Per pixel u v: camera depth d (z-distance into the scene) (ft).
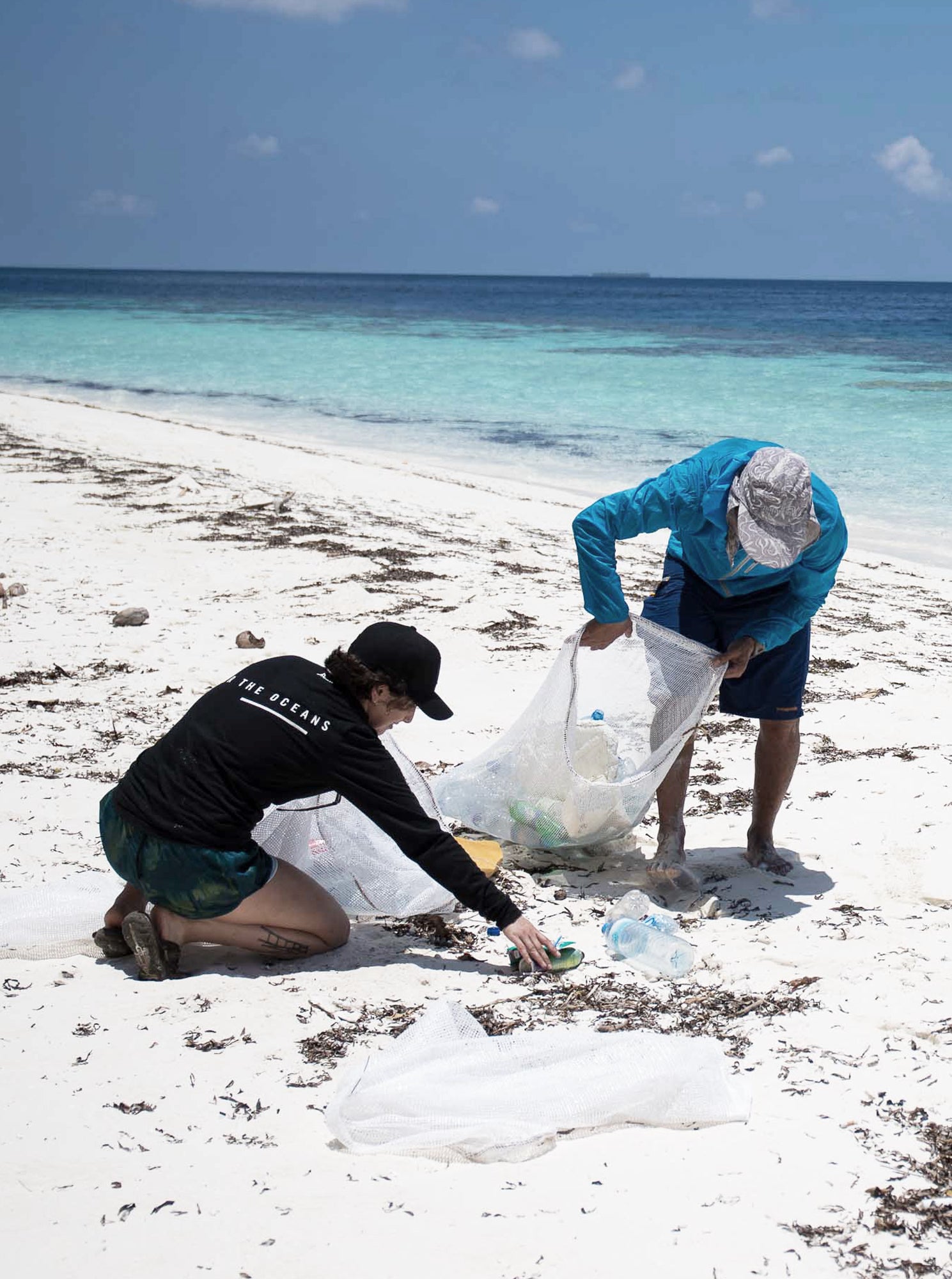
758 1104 9.55
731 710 14.76
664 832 14.88
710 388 97.96
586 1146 8.99
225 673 23.49
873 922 13.25
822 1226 7.93
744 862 15.28
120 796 11.85
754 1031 10.79
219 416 83.30
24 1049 10.29
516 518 44.98
